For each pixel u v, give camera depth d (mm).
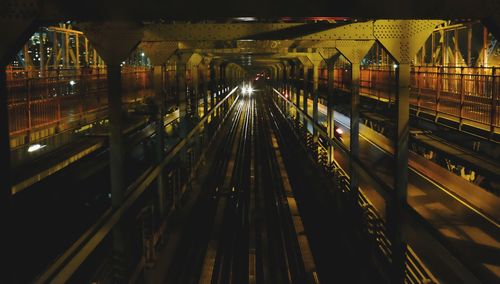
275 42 9688
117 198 5707
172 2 3674
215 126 23750
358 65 8805
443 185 10781
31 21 3139
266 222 10109
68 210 6918
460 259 3832
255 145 21188
